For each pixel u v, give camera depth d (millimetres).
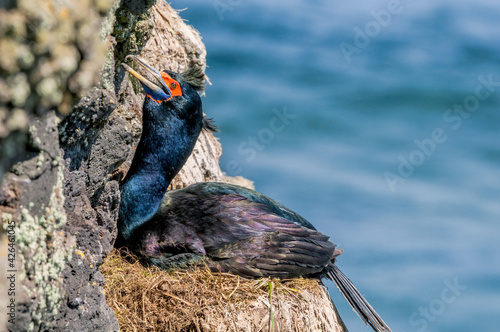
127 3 7824
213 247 8438
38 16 4047
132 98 9891
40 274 5098
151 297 7727
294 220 9719
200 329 7508
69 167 6090
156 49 11516
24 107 4262
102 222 7387
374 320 9227
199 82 9258
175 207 8891
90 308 6074
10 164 4723
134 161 8945
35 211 4969
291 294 8211
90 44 4488
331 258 9000
